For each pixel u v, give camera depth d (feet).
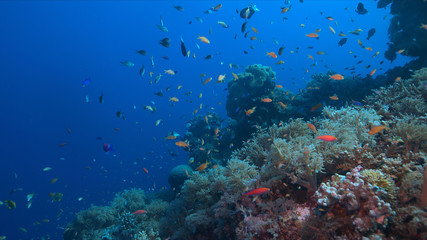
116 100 285.84
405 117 18.21
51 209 127.95
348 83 37.65
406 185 10.61
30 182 183.73
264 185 15.55
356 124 18.19
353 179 11.18
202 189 20.95
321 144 16.01
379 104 23.15
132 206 36.65
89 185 155.84
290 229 12.55
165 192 44.01
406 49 34.65
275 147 15.48
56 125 238.89
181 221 23.67
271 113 36.50
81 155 225.15
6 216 126.52
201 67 301.43
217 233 17.22
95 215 36.73
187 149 37.01
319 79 41.50
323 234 10.33
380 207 9.40
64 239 36.19
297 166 14.39
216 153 40.73
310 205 13.56
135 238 22.31
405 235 9.09
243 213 15.29
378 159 13.83
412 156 12.92
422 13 33.78
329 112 22.67
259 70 37.83
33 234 99.40
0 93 225.76
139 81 293.64
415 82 24.73
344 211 10.13
